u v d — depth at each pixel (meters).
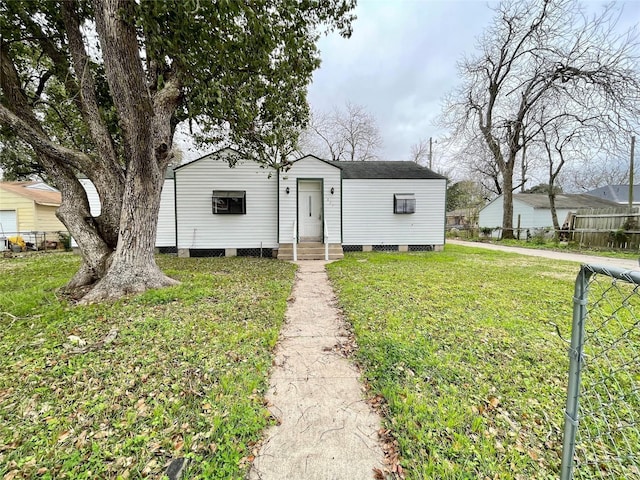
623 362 2.61
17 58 5.61
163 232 10.36
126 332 3.23
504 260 8.89
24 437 1.78
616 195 27.00
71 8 4.84
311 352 2.99
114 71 4.02
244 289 5.18
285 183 9.83
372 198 11.05
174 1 3.21
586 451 1.71
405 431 1.86
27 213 13.72
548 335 3.24
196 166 9.71
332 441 1.80
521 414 2.01
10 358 2.68
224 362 2.68
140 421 1.92
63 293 4.75
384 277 6.14
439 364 2.62
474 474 1.55
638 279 1.01
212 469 1.56
